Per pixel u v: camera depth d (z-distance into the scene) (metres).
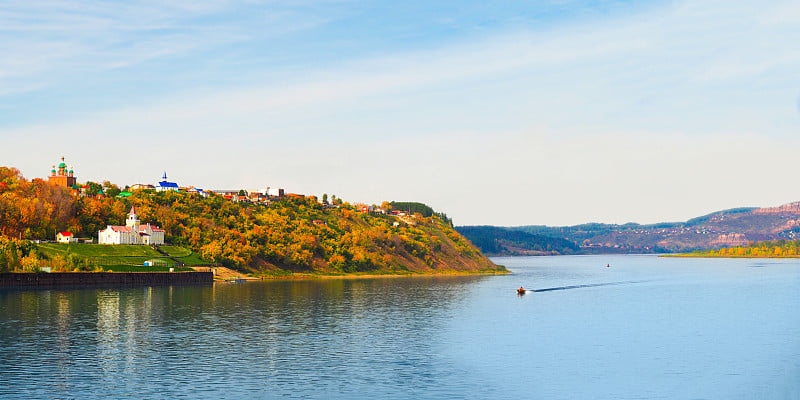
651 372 113.50
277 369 112.81
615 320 175.88
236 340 138.62
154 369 111.44
